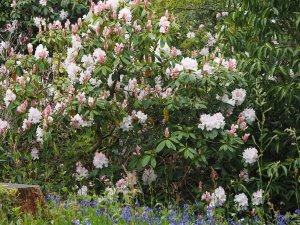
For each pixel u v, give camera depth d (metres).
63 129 3.43
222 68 3.22
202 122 3.17
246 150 3.17
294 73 3.29
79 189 3.31
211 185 3.28
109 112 3.25
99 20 3.25
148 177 3.31
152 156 3.20
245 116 3.31
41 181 3.29
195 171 3.41
